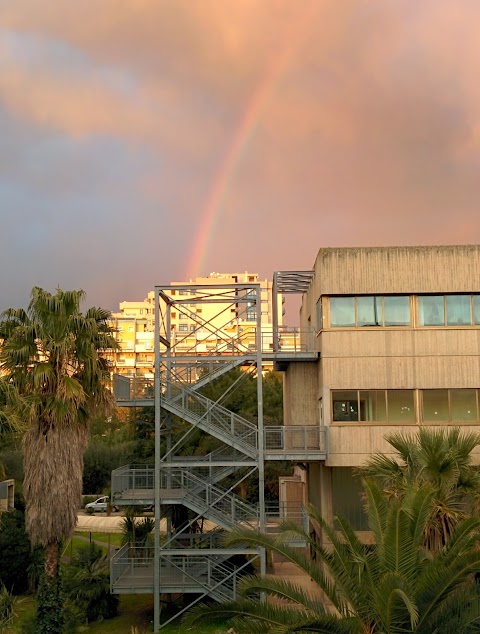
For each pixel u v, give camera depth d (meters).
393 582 12.45
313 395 32.00
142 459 41.12
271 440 30.31
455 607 13.32
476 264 29.34
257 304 28.97
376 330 29.30
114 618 27.33
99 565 28.33
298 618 13.41
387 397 29.06
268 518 35.38
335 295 29.45
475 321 29.31
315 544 14.59
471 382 29.00
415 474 19.38
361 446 28.70
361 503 29.02
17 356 23.55
